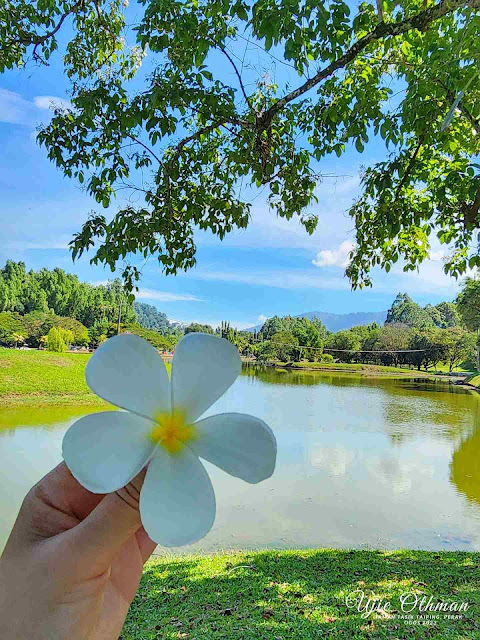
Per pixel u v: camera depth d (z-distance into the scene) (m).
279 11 3.07
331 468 11.91
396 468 12.11
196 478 0.48
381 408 24.91
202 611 4.42
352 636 3.86
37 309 57.94
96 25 5.62
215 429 0.50
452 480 11.09
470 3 3.07
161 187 4.81
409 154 4.50
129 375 0.49
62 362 24.61
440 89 3.66
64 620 0.63
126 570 0.80
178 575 5.43
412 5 4.07
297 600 4.63
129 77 6.06
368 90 4.22
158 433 0.49
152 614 4.37
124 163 4.52
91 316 59.78
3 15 4.74
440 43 3.69
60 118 4.48
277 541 7.36
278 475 10.99
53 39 5.06
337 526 8.09
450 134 4.24
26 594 0.64
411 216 5.02
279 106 4.11
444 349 57.69
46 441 13.37
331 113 4.23
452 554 6.30
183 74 4.24
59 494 0.71
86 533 0.62
